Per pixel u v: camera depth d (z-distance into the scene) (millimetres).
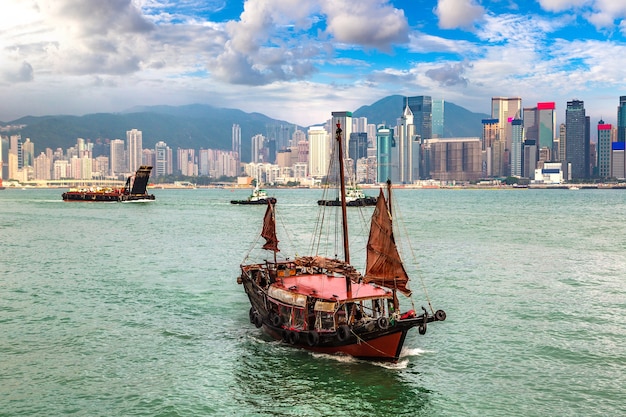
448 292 57156
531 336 42281
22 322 46500
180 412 30391
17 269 71875
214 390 33031
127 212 194000
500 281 62938
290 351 39125
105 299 54562
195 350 39562
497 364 36656
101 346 40500
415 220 153500
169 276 66750
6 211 198750
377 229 38062
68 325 45625
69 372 35625
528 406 30906
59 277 66125
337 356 37625
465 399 31750
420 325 35188
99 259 80500
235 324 45844
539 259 79188
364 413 30219
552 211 198625
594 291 57625
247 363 36938
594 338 41781
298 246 99062
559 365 36531
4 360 37625
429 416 29891
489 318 47156
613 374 35031
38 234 116625
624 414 29984
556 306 51188
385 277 37781
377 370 35625
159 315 48688
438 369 35906
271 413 30281
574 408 30672
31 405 31094
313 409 30672
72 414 30125
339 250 93812
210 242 101938
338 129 44406
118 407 30922
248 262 78500
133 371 35844
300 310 39000
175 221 153000
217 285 61312
